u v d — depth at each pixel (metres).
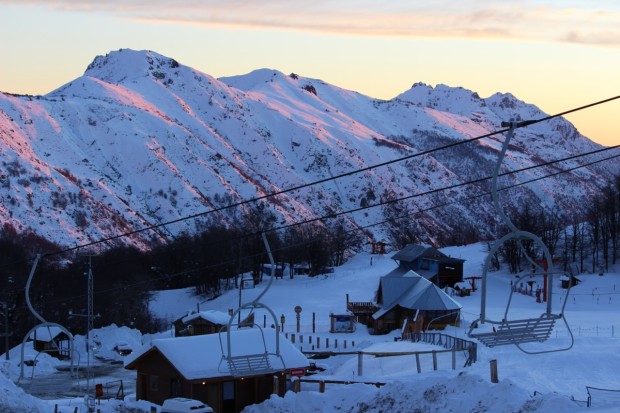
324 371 70.19
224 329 78.31
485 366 58.31
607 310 117.69
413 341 82.56
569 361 56.31
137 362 57.53
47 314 127.31
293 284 158.00
